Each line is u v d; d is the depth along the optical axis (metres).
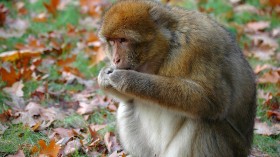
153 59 10.64
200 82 10.28
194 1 20.23
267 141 13.04
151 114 11.26
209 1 20.28
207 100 10.27
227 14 19.25
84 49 17.27
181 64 10.41
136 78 10.41
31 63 16.16
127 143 11.93
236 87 10.96
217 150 10.83
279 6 19.86
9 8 19.94
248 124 11.60
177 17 10.73
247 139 11.62
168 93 10.30
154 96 10.35
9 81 14.76
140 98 10.44
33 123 12.98
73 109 14.06
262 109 14.16
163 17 10.67
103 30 10.62
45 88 14.59
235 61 11.03
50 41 17.77
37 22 19.00
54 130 12.74
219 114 10.51
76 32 18.28
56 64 16.17
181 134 10.85
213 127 10.73
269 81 15.27
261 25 18.62
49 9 19.61
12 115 13.19
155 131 11.34
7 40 17.53
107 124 13.33
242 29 18.30
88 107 13.86
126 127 11.86
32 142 12.22
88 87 15.16
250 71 11.68
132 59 10.62
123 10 10.62
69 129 13.02
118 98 11.45
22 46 17.02
